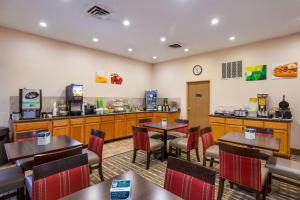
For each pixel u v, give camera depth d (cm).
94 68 551
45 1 284
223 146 222
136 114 597
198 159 362
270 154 279
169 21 354
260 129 317
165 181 148
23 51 413
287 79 433
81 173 155
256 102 470
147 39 459
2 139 345
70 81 496
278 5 292
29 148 216
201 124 598
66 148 221
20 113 378
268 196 245
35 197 130
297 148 419
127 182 119
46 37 448
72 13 323
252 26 378
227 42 482
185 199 134
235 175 212
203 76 589
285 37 434
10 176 193
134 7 301
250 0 278
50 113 432
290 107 428
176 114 641
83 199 112
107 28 391
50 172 139
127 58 651
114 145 488
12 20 354
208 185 125
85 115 461
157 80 732
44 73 447
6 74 391
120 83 628
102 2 286
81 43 495
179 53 594
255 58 481
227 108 532
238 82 512
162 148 366
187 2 285
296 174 215
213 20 348
